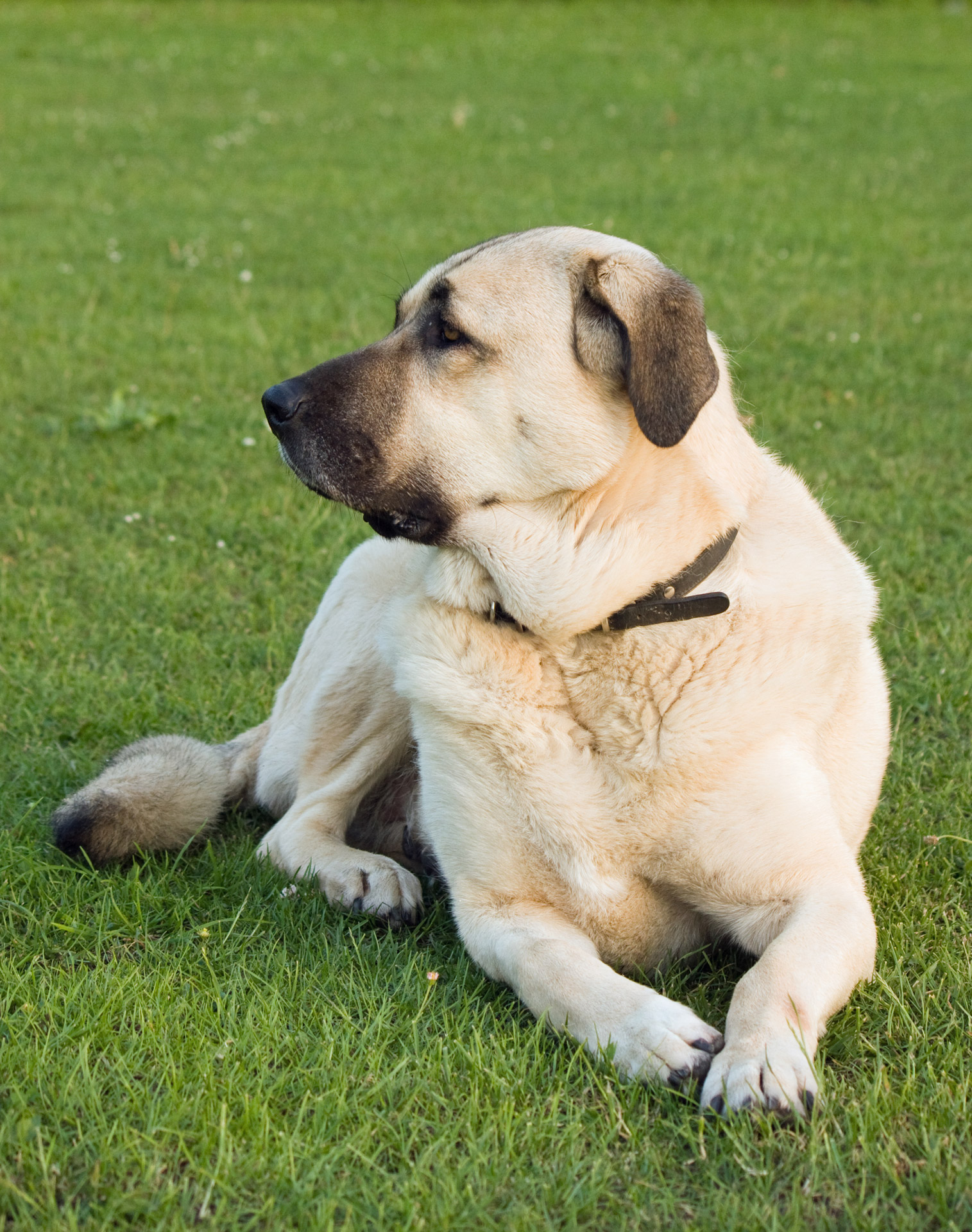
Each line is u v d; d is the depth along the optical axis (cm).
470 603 327
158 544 604
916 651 502
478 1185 237
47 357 864
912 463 695
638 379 295
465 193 1358
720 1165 241
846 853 304
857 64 2161
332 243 1169
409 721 386
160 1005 286
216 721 459
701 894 307
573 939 305
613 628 308
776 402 785
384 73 2075
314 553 590
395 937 338
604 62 2169
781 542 323
